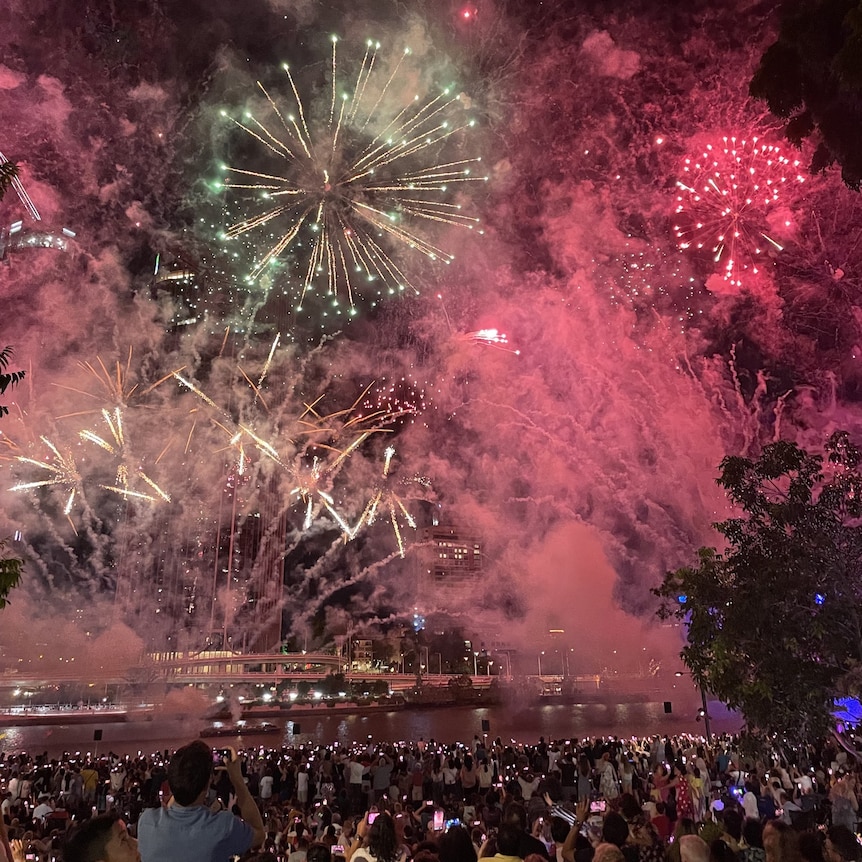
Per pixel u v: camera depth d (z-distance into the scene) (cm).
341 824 1505
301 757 2630
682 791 1379
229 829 439
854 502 984
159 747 7275
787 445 1028
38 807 1741
